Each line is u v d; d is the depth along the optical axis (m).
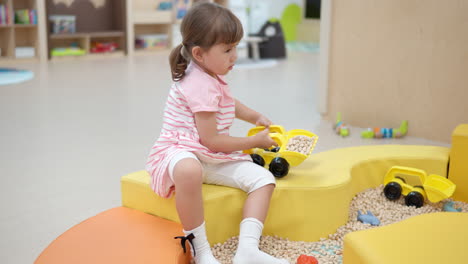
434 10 2.14
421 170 1.45
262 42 5.86
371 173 1.53
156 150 1.18
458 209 1.43
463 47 2.08
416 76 2.26
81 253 1.05
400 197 1.49
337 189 1.25
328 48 2.57
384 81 2.38
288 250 1.18
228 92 1.24
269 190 1.15
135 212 1.25
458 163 1.49
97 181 1.75
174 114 1.19
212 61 1.15
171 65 1.22
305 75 4.49
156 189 1.16
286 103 3.15
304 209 1.23
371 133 2.30
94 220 1.20
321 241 1.25
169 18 6.38
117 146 2.21
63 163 1.95
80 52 5.62
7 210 1.49
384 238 0.89
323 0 2.53
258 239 1.09
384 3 2.29
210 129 1.16
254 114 1.40
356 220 1.35
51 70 4.70
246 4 7.07
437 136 2.24
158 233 1.13
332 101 2.63
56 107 3.03
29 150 2.13
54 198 1.59
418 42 2.22
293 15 7.73
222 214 1.18
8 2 5.05
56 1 5.70
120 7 6.02
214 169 1.21
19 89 3.64
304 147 1.32
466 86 2.10
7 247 1.26
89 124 2.62
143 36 6.27
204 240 1.07
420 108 2.28
